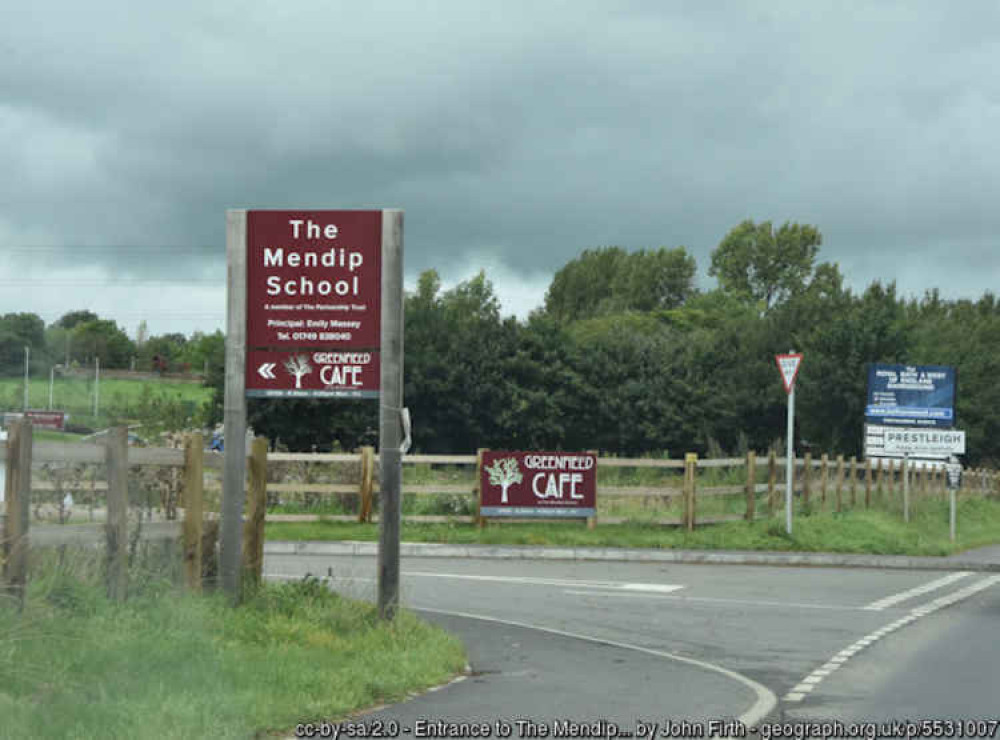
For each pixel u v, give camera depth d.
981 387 59.41
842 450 54.38
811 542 25.19
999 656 12.23
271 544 23.08
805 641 13.27
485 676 10.56
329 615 11.82
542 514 25.67
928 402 37.47
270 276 12.57
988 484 47.34
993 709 9.32
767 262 103.31
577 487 25.75
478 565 21.42
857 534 26.38
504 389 63.78
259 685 8.57
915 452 35.69
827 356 55.09
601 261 115.56
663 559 23.50
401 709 8.78
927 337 61.03
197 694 7.84
